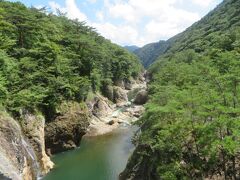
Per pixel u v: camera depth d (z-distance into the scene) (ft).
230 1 422.82
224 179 73.26
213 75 80.48
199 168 77.71
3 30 154.51
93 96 216.54
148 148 101.09
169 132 79.25
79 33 242.78
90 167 131.64
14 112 126.41
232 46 196.13
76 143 163.22
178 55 272.10
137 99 281.13
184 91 86.28
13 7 170.30
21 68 145.69
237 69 78.64
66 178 120.57
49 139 150.10
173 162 80.94
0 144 101.35
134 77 446.19
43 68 158.40
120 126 205.46
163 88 124.16
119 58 369.50
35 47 164.76
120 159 140.26
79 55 208.85
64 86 165.17
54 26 199.93
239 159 75.15
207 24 439.63
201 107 77.77
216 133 71.36
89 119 194.59
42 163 128.06
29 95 133.80
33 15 175.01
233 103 73.97
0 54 132.98
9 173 95.76
